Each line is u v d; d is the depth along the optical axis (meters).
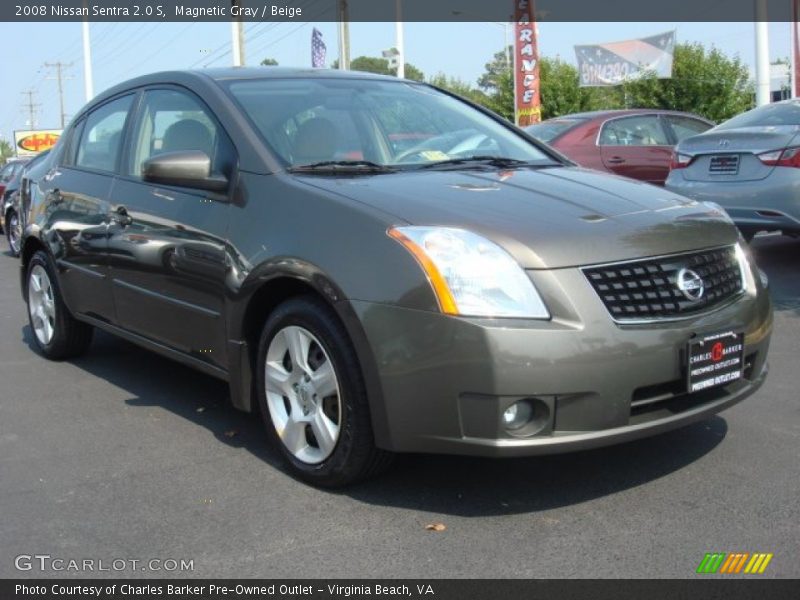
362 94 4.64
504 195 3.56
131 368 5.60
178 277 4.19
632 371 3.10
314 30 22.84
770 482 3.52
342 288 3.25
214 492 3.57
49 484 3.70
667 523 3.19
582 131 10.29
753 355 3.65
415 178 3.79
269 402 3.73
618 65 26.89
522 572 2.87
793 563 2.88
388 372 3.14
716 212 3.84
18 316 7.64
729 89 26.72
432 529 3.19
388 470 3.61
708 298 3.40
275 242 3.58
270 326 3.66
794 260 8.64
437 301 3.04
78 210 5.17
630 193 3.80
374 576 2.87
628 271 3.19
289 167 3.87
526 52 21.69
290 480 3.67
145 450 4.08
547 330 3.00
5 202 12.94
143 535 3.20
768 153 7.36
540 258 3.10
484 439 3.03
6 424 4.52
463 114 4.88
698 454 3.83
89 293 5.11
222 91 4.34
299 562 2.98
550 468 3.71
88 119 5.59
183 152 4.01
